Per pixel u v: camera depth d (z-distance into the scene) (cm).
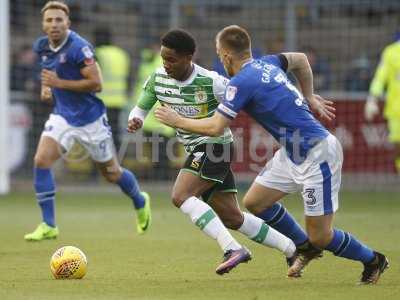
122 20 5678
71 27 5422
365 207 3962
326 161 1838
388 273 2072
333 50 5525
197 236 2873
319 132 1850
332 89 5231
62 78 2722
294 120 1842
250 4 5588
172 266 2191
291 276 2009
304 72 1972
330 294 1780
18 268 2145
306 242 2014
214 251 2484
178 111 2025
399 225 3216
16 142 4728
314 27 5547
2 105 4409
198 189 1989
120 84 4759
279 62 1933
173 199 1988
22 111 4725
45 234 2702
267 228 2028
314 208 1845
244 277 2016
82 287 1862
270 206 1978
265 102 1842
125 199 4372
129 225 3219
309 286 1886
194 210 1945
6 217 3525
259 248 2536
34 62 4738
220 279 1988
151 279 1981
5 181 4541
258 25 5625
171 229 3095
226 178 2036
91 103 2748
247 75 1839
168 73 1997
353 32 5553
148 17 5503
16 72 4838
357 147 4816
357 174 4838
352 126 4800
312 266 2175
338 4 5512
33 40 5484
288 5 5141
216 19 5619
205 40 5578
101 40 4950
